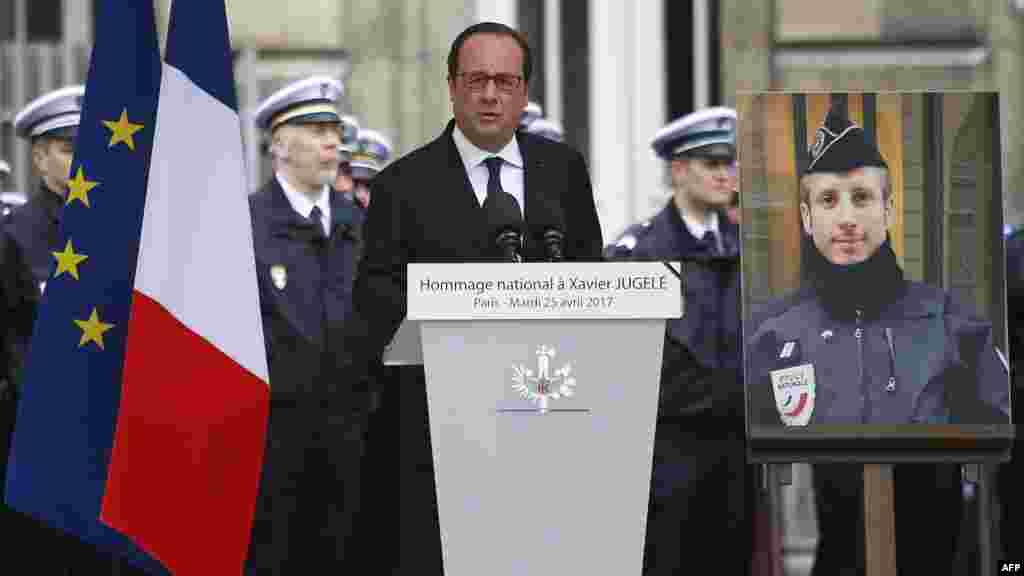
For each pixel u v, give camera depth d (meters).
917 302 21.22
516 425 19.67
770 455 21.22
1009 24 41.72
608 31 41.62
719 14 41.66
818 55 41.78
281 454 27.36
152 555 21.84
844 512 29.19
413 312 19.62
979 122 21.27
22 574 27.27
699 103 41.62
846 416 21.17
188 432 21.92
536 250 22.94
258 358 22.19
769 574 28.23
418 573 22.16
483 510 19.69
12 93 40.56
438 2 41.16
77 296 22.12
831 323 21.22
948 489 27.58
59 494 21.86
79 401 22.00
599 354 19.67
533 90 41.59
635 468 19.69
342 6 41.16
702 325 28.20
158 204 22.20
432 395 19.67
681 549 28.06
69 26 40.91
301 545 27.44
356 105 41.09
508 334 19.66
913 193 21.27
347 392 27.78
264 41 41.00
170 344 21.98
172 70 22.42
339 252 28.53
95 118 22.41
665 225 29.03
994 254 21.23
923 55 41.81
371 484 23.14
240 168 22.42
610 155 41.53
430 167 23.25
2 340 27.30
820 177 21.28
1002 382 21.19
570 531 19.70
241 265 22.28
